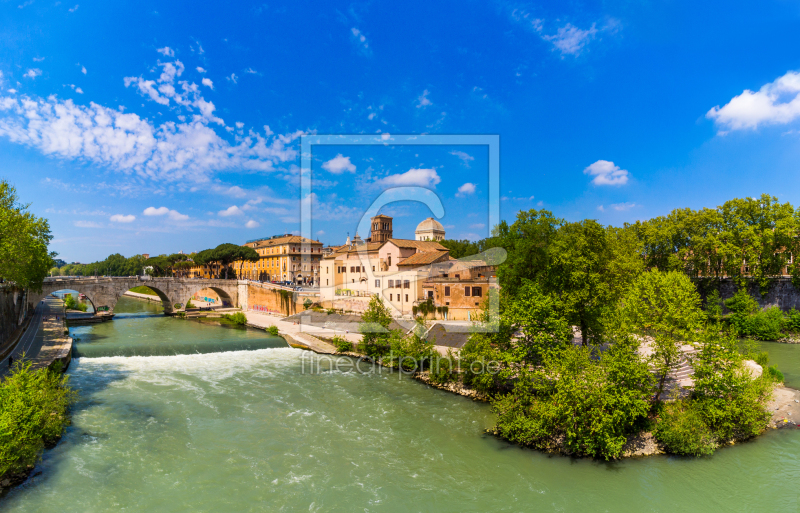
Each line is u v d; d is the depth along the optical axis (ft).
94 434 110.52
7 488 85.30
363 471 95.04
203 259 476.95
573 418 99.60
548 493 87.10
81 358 184.14
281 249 506.89
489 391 138.51
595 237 149.69
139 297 588.91
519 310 126.31
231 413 126.72
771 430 112.68
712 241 272.72
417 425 119.03
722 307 272.72
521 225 170.09
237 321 296.30
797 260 258.37
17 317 233.14
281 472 94.17
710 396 108.47
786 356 193.98
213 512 79.82
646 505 83.30
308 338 227.61
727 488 88.58
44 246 202.08
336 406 133.49
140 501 82.48
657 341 110.63
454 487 89.20
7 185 153.69
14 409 93.91
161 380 158.40
